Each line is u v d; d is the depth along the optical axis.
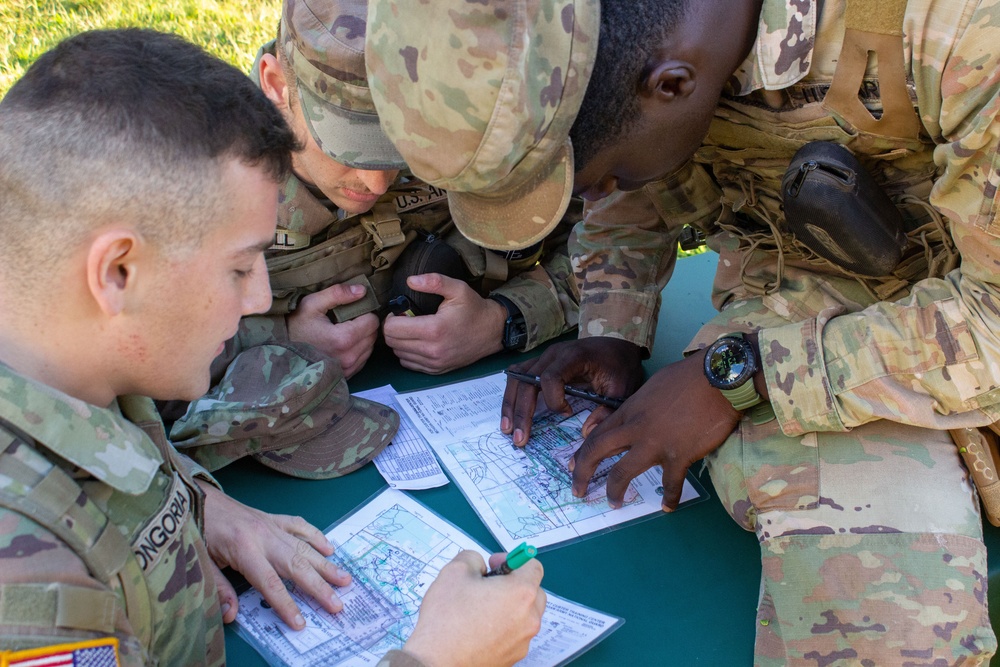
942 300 1.30
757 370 1.41
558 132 1.13
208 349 1.01
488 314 1.98
